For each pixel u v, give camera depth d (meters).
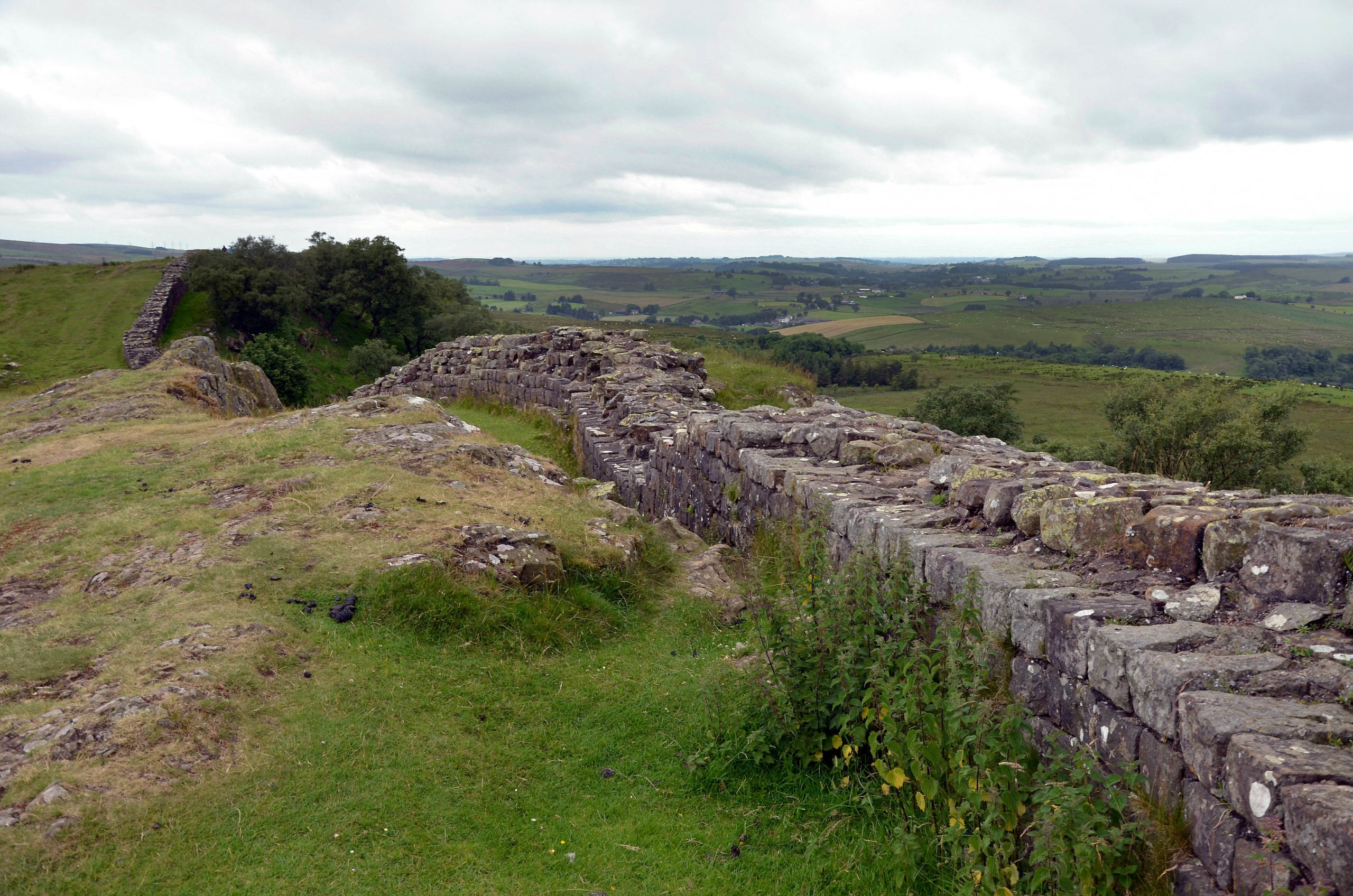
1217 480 34.47
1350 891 2.53
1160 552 4.77
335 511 8.74
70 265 81.94
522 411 25.11
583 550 8.52
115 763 4.58
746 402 22.98
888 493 8.04
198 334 65.88
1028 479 6.58
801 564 7.13
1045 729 4.36
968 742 4.08
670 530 10.80
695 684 6.57
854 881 4.30
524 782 5.28
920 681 4.65
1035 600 4.53
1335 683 3.33
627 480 15.17
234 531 8.28
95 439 13.87
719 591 8.75
